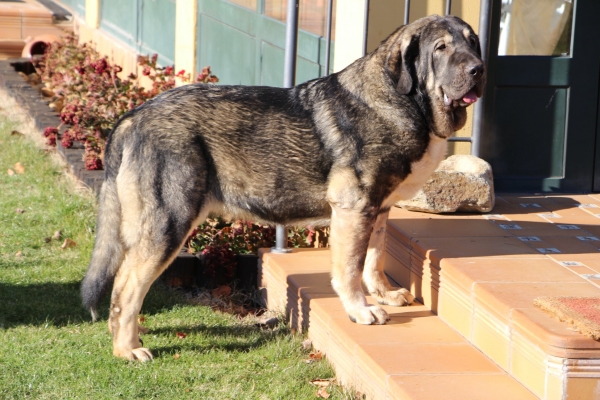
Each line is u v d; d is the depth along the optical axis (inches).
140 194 175.6
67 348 186.1
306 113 178.4
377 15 223.5
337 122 175.2
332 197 175.5
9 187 309.3
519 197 236.4
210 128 177.5
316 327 190.4
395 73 171.0
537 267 174.9
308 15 273.0
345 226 175.9
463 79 162.1
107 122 327.6
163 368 178.4
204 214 181.8
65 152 336.5
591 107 237.5
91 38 536.1
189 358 184.1
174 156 174.9
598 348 134.0
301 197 181.8
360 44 225.8
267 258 226.5
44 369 175.0
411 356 160.4
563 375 134.8
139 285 178.5
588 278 168.1
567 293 158.1
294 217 185.9
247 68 321.7
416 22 173.8
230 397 166.4
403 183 178.9
